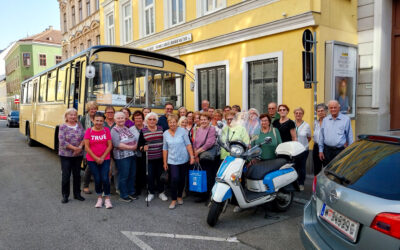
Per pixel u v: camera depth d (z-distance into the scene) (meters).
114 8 17.06
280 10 8.52
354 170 2.74
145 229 4.54
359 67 8.57
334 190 2.73
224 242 4.09
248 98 9.80
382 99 8.28
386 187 2.38
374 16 8.20
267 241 4.11
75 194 5.97
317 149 6.20
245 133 5.32
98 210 5.39
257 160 5.50
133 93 7.58
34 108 12.37
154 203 5.79
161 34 13.38
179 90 8.54
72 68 7.92
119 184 5.91
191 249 3.89
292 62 8.30
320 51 7.83
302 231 3.05
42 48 50.19
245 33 9.49
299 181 6.34
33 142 13.39
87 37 22.19
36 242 4.12
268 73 9.13
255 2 9.20
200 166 5.71
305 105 8.02
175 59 8.41
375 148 2.79
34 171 8.49
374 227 2.26
